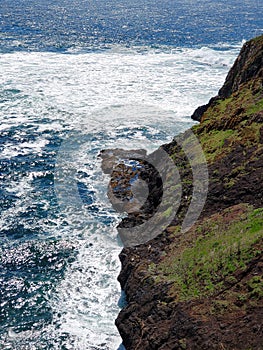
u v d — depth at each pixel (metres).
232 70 25.98
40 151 27.33
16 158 26.45
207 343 10.12
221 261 12.16
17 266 17.73
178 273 13.05
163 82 40.06
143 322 12.38
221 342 9.95
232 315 10.47
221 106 22.06
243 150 17.16
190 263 13.09
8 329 14.89
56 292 16.30
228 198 15.46
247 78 23.17
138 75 42.44
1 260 18.02
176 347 10.62
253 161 16.20
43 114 32.50
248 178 15.61
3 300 16.05
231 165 16.80
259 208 13.91
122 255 17.14
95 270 17.09
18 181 24.06
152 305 12.59
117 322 13.77
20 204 21.81
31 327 14.91
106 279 16.53
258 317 10.02
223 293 11.21
